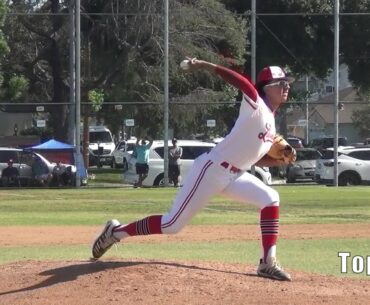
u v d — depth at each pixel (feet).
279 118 262.06
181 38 191.21
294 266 54.54
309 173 179.52
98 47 201.26
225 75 37.65
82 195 134.92
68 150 164.86
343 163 166.30
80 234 77.61
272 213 39.93
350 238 73.67
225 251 63.93
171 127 217.15
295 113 369.91
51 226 85.10
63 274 40.86
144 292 37.60
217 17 198.39
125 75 197.06
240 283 39.81
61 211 104.88
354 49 234.79
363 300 37.65
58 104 168.66
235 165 38.60
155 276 40.04
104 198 127.24
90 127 302.45
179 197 39.24
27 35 209.97
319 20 226.17
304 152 182.80
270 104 39.29
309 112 365.61
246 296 37.42
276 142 40.27
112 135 298.35
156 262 43.52
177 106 200.85
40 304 36.29
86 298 36.86
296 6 220.43
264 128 38.11
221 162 38.42
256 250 64.80
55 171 160.97
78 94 163.63
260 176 156.25
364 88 253.24
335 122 164.76
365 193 140.15
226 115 219.20
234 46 203.10
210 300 36.63
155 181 159.84
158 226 39.75
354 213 101.96
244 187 39.55
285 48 222.69
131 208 107.96
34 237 75.20
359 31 228.22
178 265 42.91
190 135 244.83
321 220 91.97
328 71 248.32
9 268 44.39
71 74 169.07
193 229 82.43
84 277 39.99
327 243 69.56
